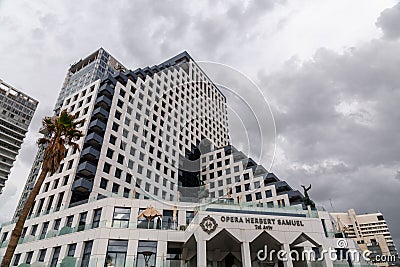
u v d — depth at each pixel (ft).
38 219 88.43
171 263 60.54
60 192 93.86
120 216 73.82
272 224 60.13
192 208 78.07
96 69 205.05
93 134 104.06
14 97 228.22
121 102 121.70
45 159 50.57
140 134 121.70
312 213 64.49
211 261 66.59
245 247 56.34
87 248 65.92
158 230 67.67
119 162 107.76
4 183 204.33
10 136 214.90
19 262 76.95
